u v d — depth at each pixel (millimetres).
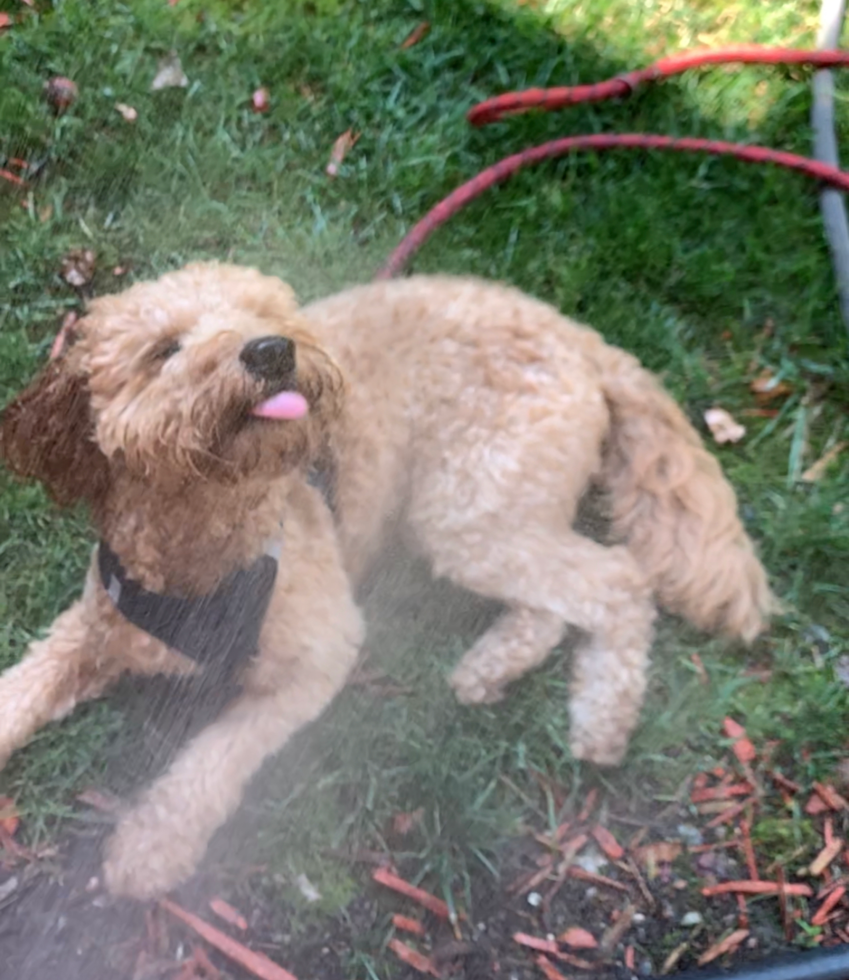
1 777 1182
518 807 1231
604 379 1243
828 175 1620
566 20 1771
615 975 1156
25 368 1380
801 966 1155
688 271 1544
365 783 1218
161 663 1138
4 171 1511
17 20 1618
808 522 1385
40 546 1293
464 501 1201
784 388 1496
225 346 963
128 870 1121
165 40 1629
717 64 1755
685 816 1243
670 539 1251
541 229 1562
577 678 1260
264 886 1160
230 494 1011
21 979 1100
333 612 1145
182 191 1530
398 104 1642
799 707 1305
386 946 1147
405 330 1201
